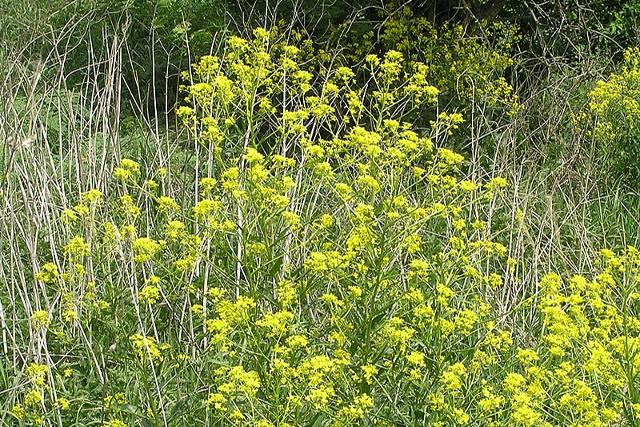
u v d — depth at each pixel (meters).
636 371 3.29
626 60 7.61
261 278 3.72
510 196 5.58
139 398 3.67
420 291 3.63
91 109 5.18
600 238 5.89
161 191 5.29
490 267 4.90
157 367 3.72
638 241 5.76
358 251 3.62
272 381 3.32
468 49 8.05
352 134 3.82
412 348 3.69
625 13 9.09
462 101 7.58
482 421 3.32
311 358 3.25
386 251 3.51
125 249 4.39
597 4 8.99
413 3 8.69
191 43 8.45
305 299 4.20
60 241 4.66
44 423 3.54
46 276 3.75
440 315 3.49
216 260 4.48
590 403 3.17
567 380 3.33
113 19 8.76
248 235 3.63
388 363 3.41
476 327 3.99
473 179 5.26
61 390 3.83
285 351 3.21
